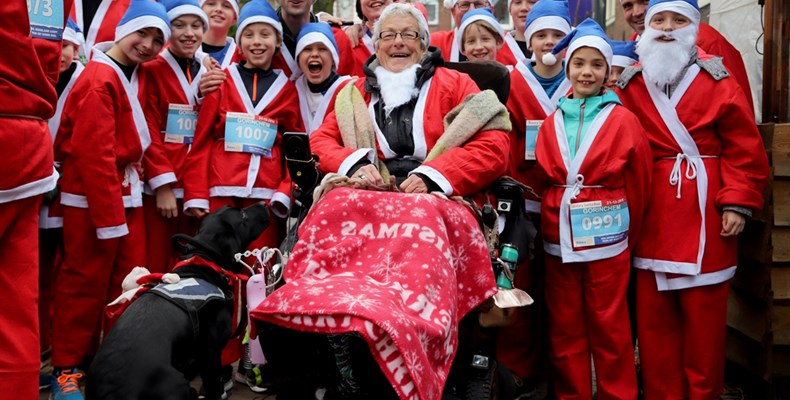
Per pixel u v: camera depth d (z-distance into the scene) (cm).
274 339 285
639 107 413
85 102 409
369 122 371
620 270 396
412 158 369
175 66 459
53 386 418
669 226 399
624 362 398
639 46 413
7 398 269
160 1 466
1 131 262
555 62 451
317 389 296
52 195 427
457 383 337
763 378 418
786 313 410
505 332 450
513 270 337
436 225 291
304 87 477
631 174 395
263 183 453
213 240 350
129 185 436
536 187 452
